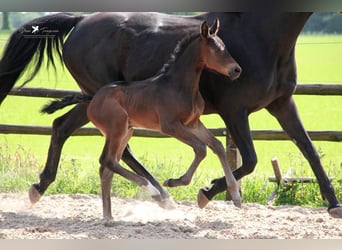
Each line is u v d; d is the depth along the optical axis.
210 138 9.48
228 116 9.76
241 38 9.69
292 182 11.87
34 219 9.90
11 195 12.08
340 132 11.95
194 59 9.28
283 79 9.77
